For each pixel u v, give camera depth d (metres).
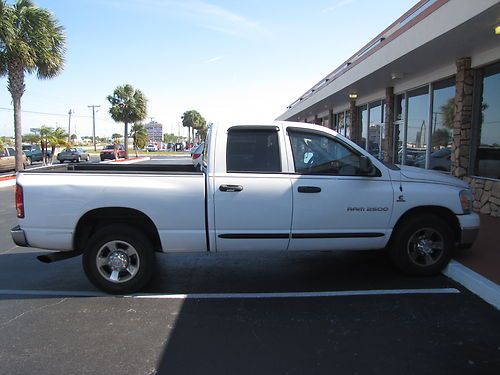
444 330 4.08
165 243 5.06
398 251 5.46
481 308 4.58
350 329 4.13
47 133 43.44
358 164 5.25
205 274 5.89
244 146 5.12
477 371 3.36
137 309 4.68
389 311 4.54
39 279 5.75
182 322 4.34
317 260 6.50
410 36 9.08
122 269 5.11
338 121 22.05
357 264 6.26
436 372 3.36
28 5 18.69
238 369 3.43
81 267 6.32
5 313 4.59
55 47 19.70
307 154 5.19
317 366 3.46
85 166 6.47
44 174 5.01
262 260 6.54
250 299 4.96
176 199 4.98
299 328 4.17
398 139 14.27
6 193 15.72
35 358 3.62
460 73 9.70
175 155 55.91
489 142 9.20
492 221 8.19
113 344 3.86
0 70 19.05
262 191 5.00
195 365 3.49
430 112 11.78
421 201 5.31
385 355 3.63
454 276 5.43
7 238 8.30
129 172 5.04
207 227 5.02
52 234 4.98
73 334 4.07
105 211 5.03
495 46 8.65
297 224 5.08
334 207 5.11
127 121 43.34
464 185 5.61
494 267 5.42
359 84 13.87
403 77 12.48
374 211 5.20
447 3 7.59
